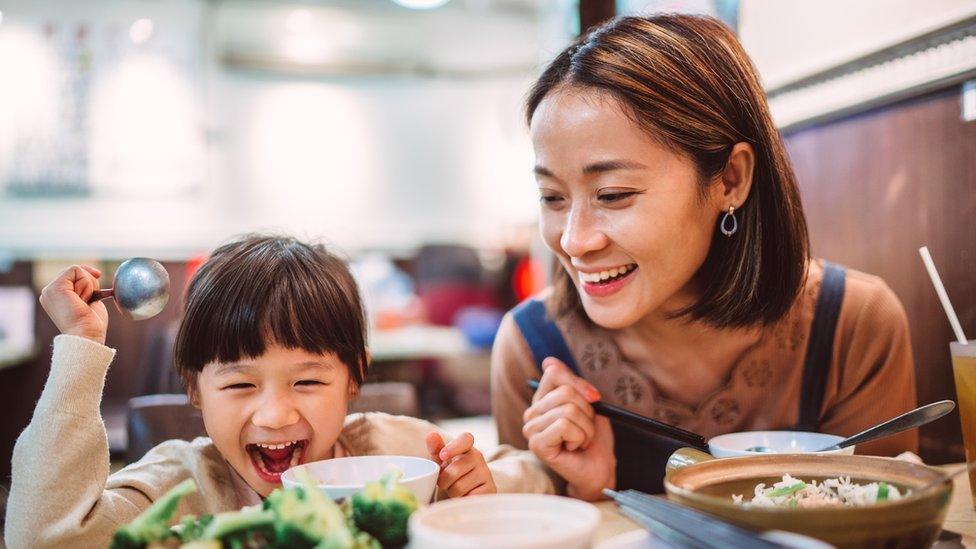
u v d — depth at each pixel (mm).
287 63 5824
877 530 600
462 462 947
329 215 6090
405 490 615
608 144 1001
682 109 1015
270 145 5891
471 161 6504
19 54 4859
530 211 6262
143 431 1287
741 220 1125
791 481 768
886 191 1455
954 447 1354
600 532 886
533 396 1297
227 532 552
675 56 1038
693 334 1201
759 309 1143
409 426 1208
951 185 1318
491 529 565
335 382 985
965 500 998
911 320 1421
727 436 1047
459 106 6402
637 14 1137
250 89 5809
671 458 971
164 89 5113
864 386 1249
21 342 3379
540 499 583
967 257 1297
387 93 6203
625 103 996
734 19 1892
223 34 5496
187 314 975
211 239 5270
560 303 1305
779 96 1738
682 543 622
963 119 1288
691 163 1031
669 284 1064
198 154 5203
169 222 5176
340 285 1028
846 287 1240
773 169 1106
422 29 5688
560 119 1027
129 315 833
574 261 1068
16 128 4875
